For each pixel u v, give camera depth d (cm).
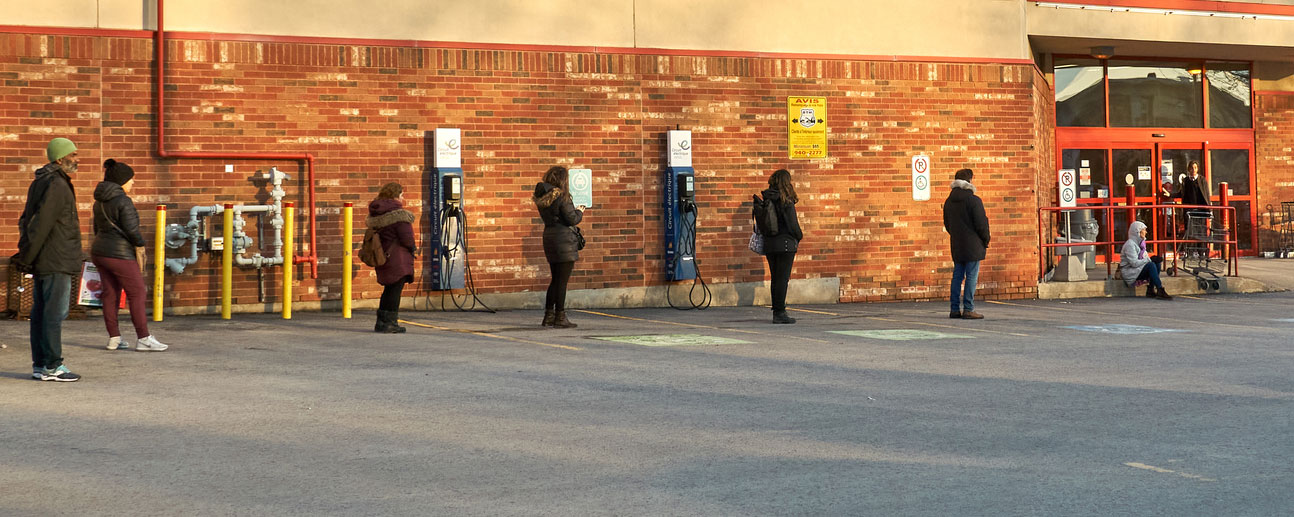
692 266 1627
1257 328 1343
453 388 850
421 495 538
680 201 1614
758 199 1403
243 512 507
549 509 513
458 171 1526
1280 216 2427
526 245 1573
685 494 541
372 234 1232
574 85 1591
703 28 1650
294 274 1488
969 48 1777
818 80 1700
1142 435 682
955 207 1479
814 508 515
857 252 1723
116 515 502
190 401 788
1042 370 953
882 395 824
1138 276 1839
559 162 1584
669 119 1634
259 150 1464
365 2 1508
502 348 1103
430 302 1544
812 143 1697
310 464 602
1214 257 1983
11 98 1378
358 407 769
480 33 1554
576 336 1224
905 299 1747
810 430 696
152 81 1428
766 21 1681
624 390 844
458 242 1528
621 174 1614
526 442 659
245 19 1462
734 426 709
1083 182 2303
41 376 873
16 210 1377
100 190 1048
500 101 1559
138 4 1427
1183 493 543
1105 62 2309
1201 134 2366
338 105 1495
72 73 1399
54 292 870
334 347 1102
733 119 1662
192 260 1443
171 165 1435
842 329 1325
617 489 550
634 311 1569
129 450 632
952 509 513
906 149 1744
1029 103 1805
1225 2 2069
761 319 1456
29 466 594
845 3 1716
